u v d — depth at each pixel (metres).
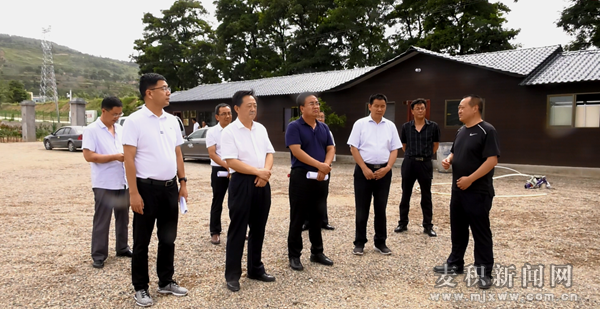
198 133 14.28
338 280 3.61
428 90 13.23
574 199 7.34
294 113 17.31
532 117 11.46
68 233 5.13
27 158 15.05
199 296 3.25
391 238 4.93
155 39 38.38
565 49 23.52
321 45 30.19
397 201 7.30
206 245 4.64
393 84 13.99
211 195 7.98
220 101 19.50
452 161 3.71
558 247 4.54
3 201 7.23
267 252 4.38
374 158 4.27
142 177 3.02
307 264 4.03
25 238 4.88
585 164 10.77
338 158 15.55
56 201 7.27
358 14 28.17
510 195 7.73
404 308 3.06
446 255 4.30
